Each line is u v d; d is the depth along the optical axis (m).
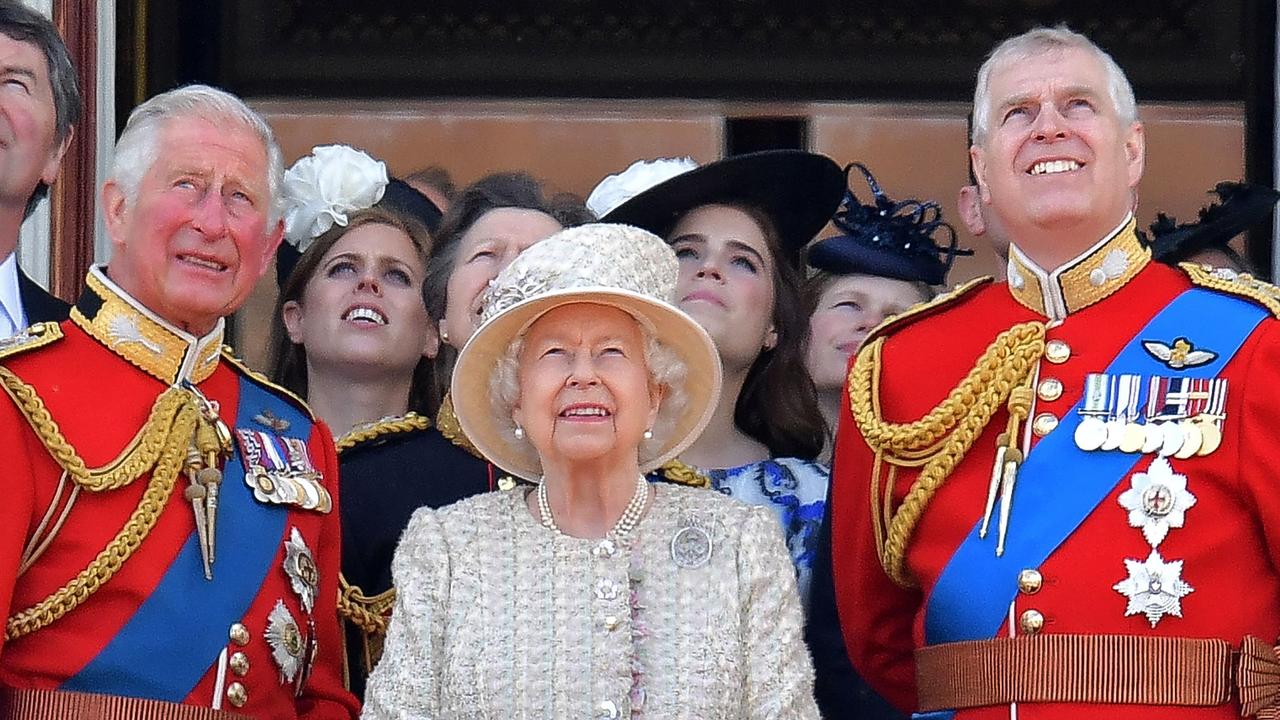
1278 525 16.08
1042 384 16.92
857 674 18.78
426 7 24.27
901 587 17.69
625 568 15.54
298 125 24.05
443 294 20.45
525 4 24.34
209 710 16.30
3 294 19.84
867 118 24.14
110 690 16.12
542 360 15.75
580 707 15.19
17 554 16.00
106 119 22.34
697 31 24.30
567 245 15.82
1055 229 17.00
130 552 16.33
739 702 15.34
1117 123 16.98
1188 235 21.52
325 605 17.77
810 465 21.06
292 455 17.59
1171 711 15.92
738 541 15.70
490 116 24.12
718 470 21.03
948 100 24.11
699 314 20.98
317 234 21.41
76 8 21.95
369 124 24.11
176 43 23.53
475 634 15.38
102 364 16.92
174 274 16.86
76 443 16.47
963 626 16.67
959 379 17.41
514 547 15.67
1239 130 23.75
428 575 15.63
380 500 19.14
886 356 17.92
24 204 19.98
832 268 21.64
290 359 21.69
